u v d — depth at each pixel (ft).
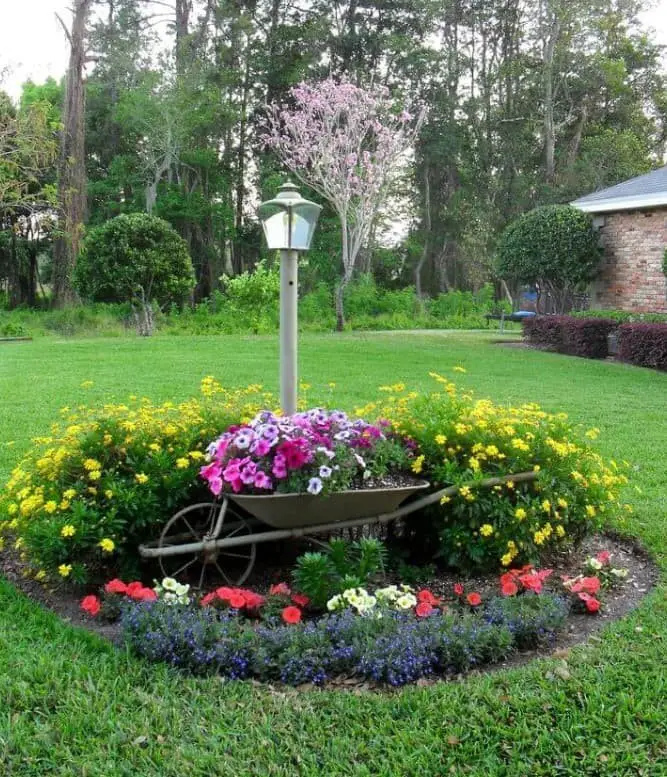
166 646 8.50
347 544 10.94
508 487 11.05
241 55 94.73
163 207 87.76
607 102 110.32
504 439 11.75
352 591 9.32
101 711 7.45
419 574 11.21
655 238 44.62
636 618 9.66
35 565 10.84
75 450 11.44
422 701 7.64
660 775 6.58
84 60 69.82
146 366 32.91
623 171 96.78
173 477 10.91
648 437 20.57
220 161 96.58
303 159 61.57
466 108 107.14
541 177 104.94
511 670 8.33
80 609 10.13
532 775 6.64
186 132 87.66
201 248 94.38
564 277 48.49
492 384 29.91
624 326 38.09
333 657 8.29
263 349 40.34
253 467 9.88
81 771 6.57
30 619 9.59
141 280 49.21
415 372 32.78
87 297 51.01
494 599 9.55
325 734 7.17
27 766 6.63
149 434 11.85
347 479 10.09
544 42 104.22
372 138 66.90
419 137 97.25
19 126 59.88
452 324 68.28
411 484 10.84
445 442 11.67
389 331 59.57
